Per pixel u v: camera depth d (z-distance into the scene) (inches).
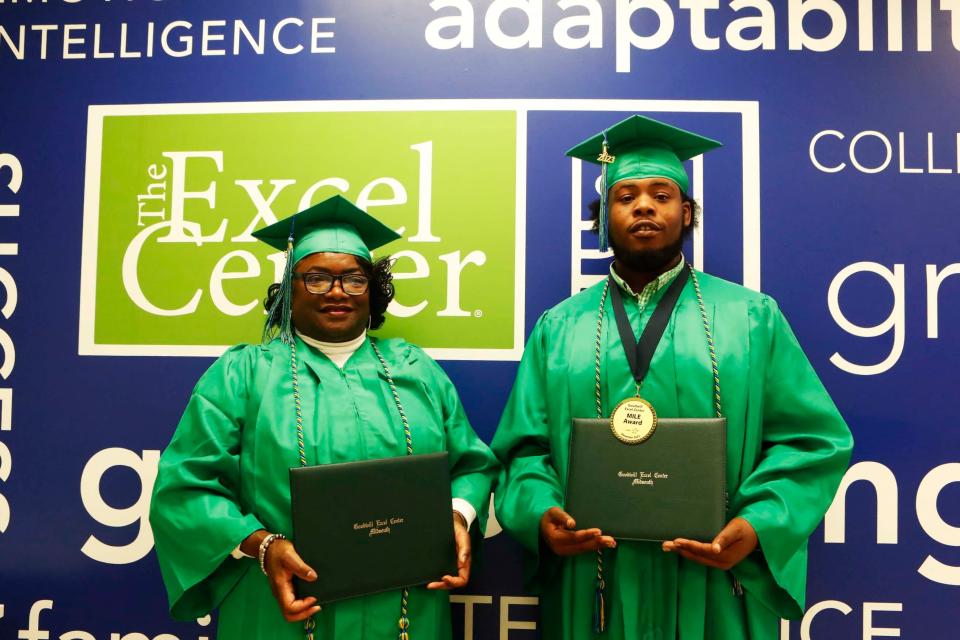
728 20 95.7
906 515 90.4
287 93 97.1
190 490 70.5
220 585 72.9
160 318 95.7
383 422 73.6
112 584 93.7
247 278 95.5
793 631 89.7
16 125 98.3
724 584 72.0
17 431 95.3
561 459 75.0
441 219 94.8
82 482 94.6
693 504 68.1
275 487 70.1
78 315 96.3
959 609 89.5
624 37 95.7
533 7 96.3
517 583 90.7
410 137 95.8
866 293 92.6
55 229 97.3
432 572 70.0
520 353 93.4
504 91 95.7
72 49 98.4
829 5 95.5
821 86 94.7
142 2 98.4
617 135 76.7
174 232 96.6
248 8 98.3
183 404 94.7
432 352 93.7
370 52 97.0
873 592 89.8
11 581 94.2
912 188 93.6
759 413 74.0
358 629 69.4
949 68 94.7
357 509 68.0
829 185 93.7
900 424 91.3
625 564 71.9
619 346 75.6
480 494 76.3
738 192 93.8
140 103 98.0
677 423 70.0
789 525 69.1
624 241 75.9
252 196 96.3
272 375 74.3
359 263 77.5
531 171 94.7
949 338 92.0
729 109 94.6
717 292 78.2
